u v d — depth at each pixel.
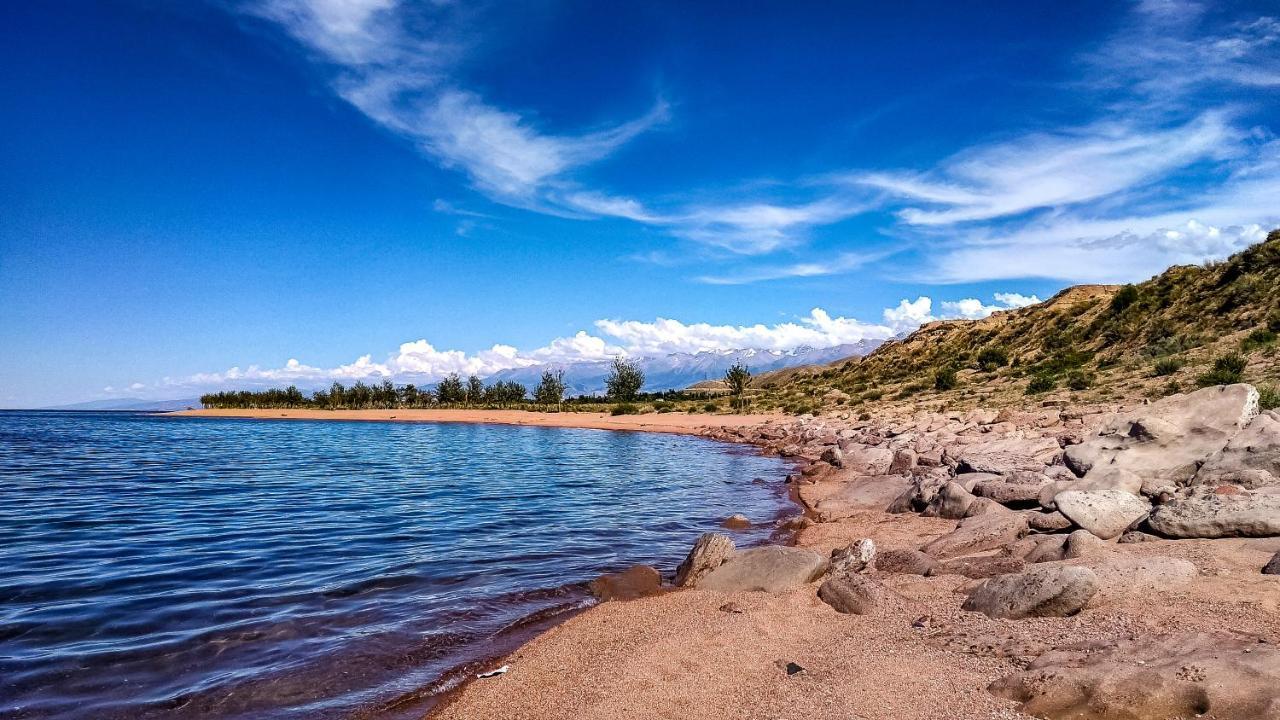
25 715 6.35
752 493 23.52
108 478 27.66
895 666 6.62
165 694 6.91
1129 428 15.55
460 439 60.94
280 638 8.60
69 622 9.05
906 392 68.44
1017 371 62.91
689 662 7.38
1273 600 6.75
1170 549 9.16
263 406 168.00
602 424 83.88
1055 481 14.16
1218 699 4.74
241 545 14.19
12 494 22.50
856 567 11.18
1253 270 51.94
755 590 10.39
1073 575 7.45
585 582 11.46
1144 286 67.75
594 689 6.80
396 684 7.25
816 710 5.85
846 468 28.20
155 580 11.27
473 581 11.45
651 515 18.66
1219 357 36.66
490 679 7.30
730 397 110.50
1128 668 5.34
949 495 15.65
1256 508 9.20
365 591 10.77
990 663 6.39
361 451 45.19
